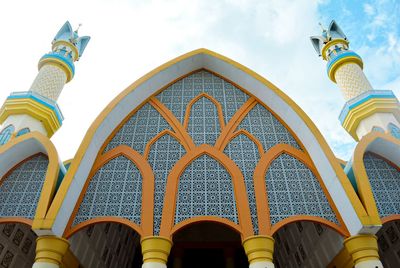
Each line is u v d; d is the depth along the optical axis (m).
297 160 9.79
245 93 11.55
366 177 8.51
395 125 12.11
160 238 8.00
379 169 9.44
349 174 9.19
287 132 10.49
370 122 12.50
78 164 8.70
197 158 9.79
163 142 10.22
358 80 13.75
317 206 8.86
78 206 8.80
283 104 10.39
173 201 8.78
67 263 8.99
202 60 11.95
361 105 12.76
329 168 8.84
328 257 10.00
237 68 11.25
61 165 9.27
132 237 13.80
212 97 11.45
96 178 9.35
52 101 12.30
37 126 11.77
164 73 11.26
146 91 11.06
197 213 8.65
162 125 10.68
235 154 9.91
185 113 10.96
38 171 9.36
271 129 10.55
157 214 8.62
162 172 9.47
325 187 9.12
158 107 11.13
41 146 9.32
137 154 9.86
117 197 8.97
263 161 9.68
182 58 11.51
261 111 11.05
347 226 8.32
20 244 9.98
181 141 10.17
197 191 9.06
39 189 9.01
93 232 10.35
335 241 9.38
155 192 9.04
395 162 9.49
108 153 9.86
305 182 9.31
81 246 9.73
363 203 8.30
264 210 8.64
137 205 8.80
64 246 8.04
